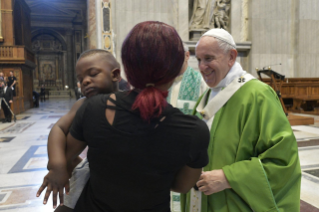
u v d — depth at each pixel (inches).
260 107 54.9
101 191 37.8
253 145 55.4
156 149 34.6
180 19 401.7
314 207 105.8
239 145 55.0
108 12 366.3
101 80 41.7
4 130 301.7
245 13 450.6
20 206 112.2
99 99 37.4
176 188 41.5
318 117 349.4
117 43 384.8
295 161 52.1
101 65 42.0
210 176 51.9
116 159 34.9
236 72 59.4
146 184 35.7
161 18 398.6
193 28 415.2
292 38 465.1
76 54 1147.3
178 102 90.8
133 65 34.8
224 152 56.0
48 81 1163.3
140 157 34.5
